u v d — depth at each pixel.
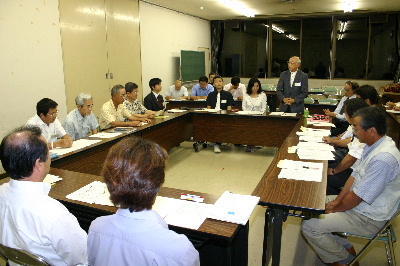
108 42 5.74
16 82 4.08
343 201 1.73
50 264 1.02
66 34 4.80
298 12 8.56
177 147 5.30
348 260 1.90
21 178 1.04
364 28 9.18
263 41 9.91
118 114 3.98
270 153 4.92
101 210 1.48
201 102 6.43
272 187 1.75
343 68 9.44
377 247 2.34
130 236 0.79
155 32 7.20
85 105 3.26
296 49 10.17
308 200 1.58
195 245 1.37
